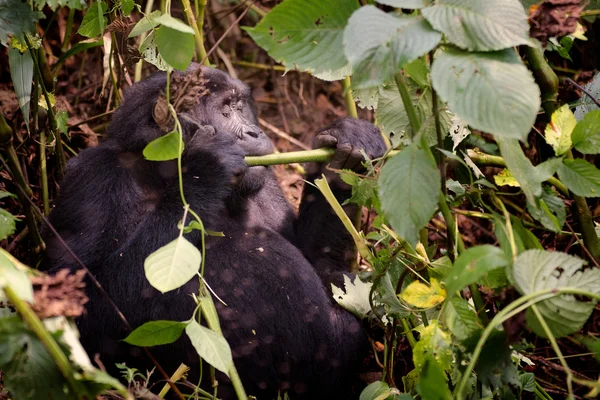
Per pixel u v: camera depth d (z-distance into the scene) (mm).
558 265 2326
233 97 4102
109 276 3484
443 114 3164
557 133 2664
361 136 3803
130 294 3438
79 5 3031
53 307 2260
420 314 3209
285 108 6258
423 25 2217
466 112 2141
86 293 3475
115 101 4941
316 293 3693
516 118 2113
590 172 2555
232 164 3549
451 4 2238
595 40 4848
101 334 3455
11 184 4445
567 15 2484
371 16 2201
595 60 4879
